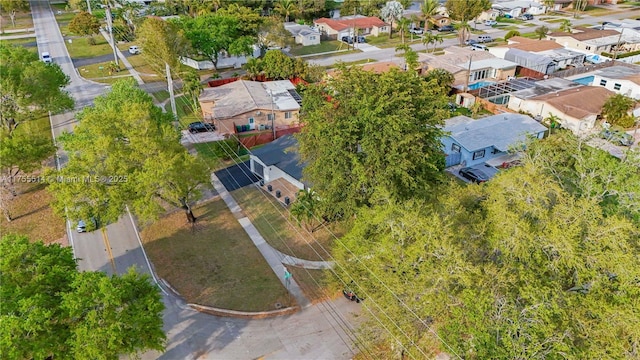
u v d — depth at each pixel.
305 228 36.09
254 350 25.83
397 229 23.55
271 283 30.64
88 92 62.78
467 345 19.78
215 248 33.88
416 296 21.88
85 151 31.69
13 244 22.08
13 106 45.16
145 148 31.19
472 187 28.16
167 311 28.31
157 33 59.94
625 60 80.25
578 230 21.12
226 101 54.94
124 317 20.86
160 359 25.16
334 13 112.69
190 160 32.19
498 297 19.95
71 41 87.56
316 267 32.19
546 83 63.72
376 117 29.25
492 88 63.34
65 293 20.78
